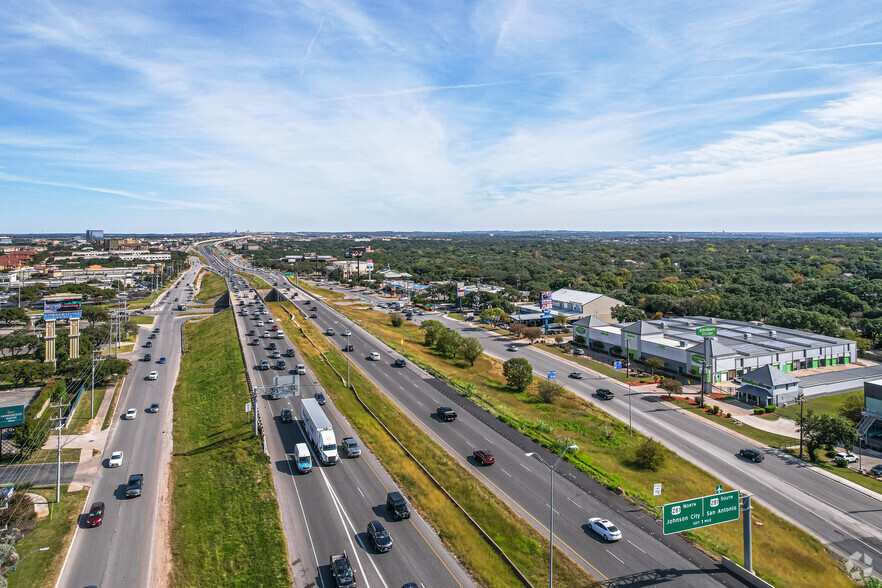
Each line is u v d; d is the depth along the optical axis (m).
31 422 72.00
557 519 52.56
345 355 114.00
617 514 54.03
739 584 43.47
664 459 66.94
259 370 100.00
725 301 172.75
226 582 42.84
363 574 43.03
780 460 71.62
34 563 46.28
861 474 68.44
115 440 74.62
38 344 119.00
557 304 180.12
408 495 55.88
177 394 95.31
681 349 112.75
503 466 63.97
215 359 111.94
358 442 68.94
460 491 57.00
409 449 67.44
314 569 43.72
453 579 42.81
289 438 70.00
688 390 103.00
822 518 57.34
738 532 53.97
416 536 48.56
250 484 57.78
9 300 199.25
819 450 75.12
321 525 50.03
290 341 124.19
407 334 147.75
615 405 92.75
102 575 44.69
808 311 155.25
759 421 86.62
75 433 77.12
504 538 48.78
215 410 83.06
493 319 167.38
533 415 84.75
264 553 45.94
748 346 117.81
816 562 48.75
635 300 193.88
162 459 68.44
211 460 65.44
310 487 57.09
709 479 65.31
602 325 143.25
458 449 68.56
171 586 43.16
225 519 52.22
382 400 85.81
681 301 182.12
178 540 49.72
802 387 98.25
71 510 55.53
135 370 111.50
